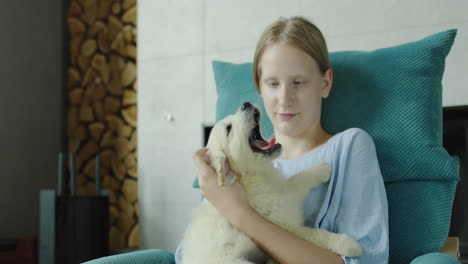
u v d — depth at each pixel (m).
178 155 3.02
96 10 3.92
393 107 1.53
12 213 3.60
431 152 1.46
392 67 1.57
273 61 1.42
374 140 1.51
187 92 3.02
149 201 3.09
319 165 1.42
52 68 4.01
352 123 1.57
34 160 3.80
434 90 1.53
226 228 1.36
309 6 2.70
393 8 2.53
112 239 3.64
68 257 2.79
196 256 1.33
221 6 2.95
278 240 1.24
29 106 3.79
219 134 1.46
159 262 1.44
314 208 1.43
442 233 1.44
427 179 1.48
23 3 3.80
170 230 3.01
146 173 3.10
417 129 1.49
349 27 2.61
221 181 1.28
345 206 1.34
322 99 1.64
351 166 1.37
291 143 1.60
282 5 2.78
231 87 1.83
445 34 1.55
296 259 1.22
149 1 3.16
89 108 3.88
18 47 3.74
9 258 3.12
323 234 1.28
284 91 1.42
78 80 3.97
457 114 2.42
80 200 2.87
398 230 1.46
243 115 1.44
